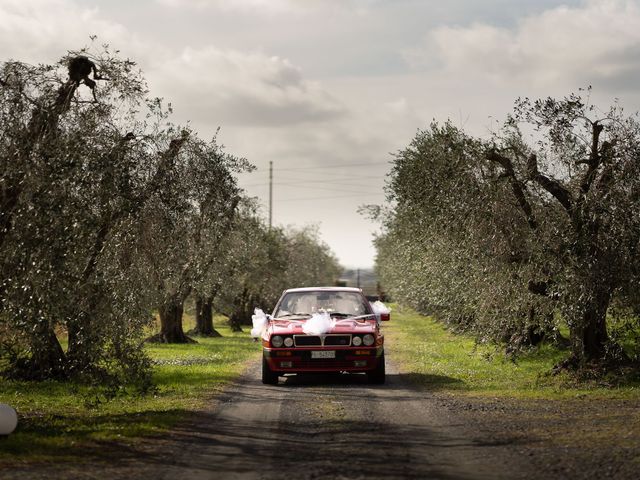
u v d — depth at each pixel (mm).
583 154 16844
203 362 25453
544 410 13117
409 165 22219
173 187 15609
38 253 11000
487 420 12039
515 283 17594
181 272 24594
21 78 12320
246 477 8320
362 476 8156
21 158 11266
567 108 16562
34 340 12281
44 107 11930
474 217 17844
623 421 11664
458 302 20953
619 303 16422
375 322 18000
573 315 16141
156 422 12219
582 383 16719
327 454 9414
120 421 12609
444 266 21000
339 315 18266
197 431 11422
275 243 55250
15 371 18891
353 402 14312
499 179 17531
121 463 9203
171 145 16203
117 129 13172
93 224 11562
